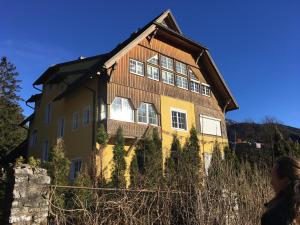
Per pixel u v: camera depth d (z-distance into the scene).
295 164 3.00
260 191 10.16
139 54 21.58
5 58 39.78
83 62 23.12
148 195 8.51
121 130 16.70
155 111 21.52
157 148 17.44
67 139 22.03
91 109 20.16
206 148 23.45
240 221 8.90
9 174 6.43
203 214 8.36
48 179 6.71
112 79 19.64
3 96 38.53
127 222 7.53
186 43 24.11
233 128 40.56
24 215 6.12
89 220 7.02
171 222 8.59
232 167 10.57
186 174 9.83
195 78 25.03
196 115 24.11
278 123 40.09
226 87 25.73
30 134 29.67
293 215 2.80
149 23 23.17
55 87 25.75
